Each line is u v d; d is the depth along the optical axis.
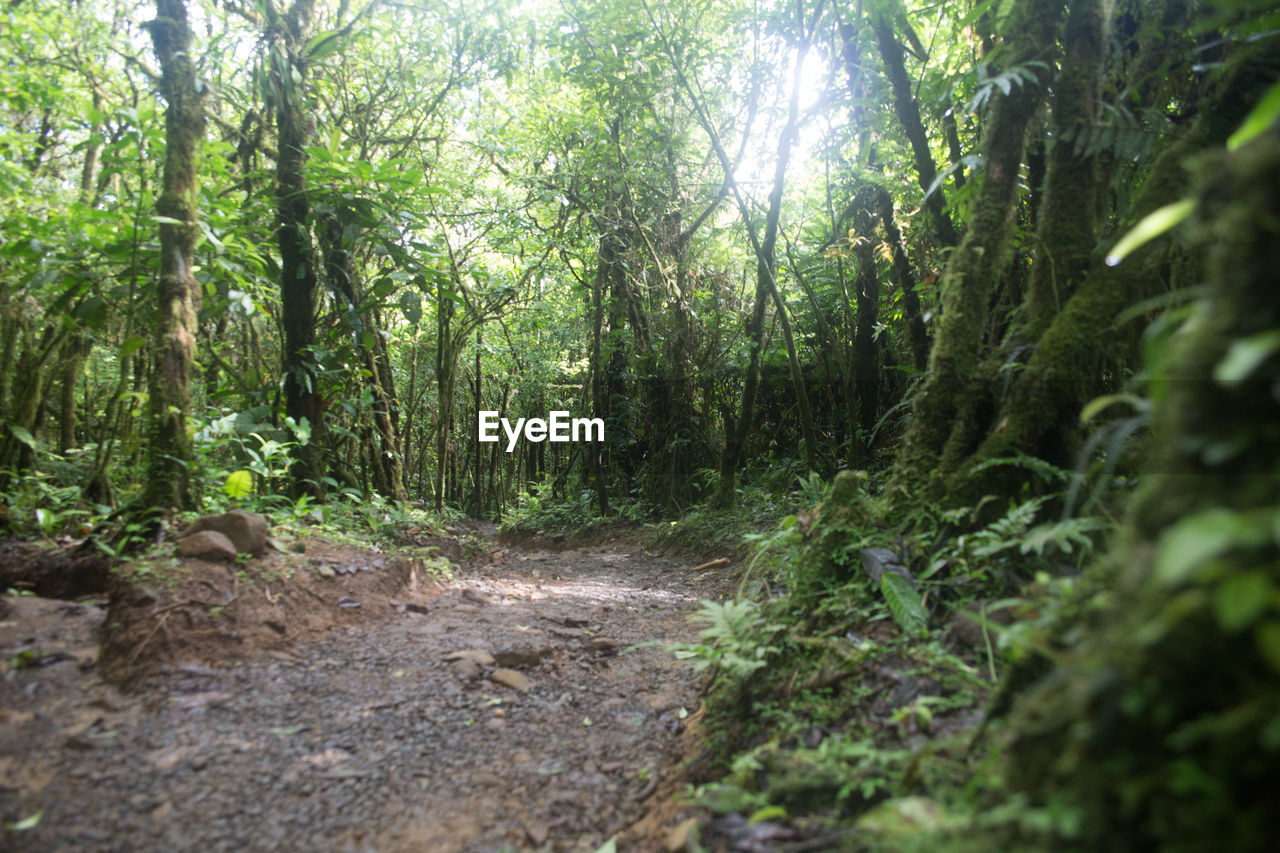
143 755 2.34
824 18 6.56
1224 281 1.09
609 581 6.23
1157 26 3.34
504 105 9.08
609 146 8.68
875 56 5.84
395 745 2.62
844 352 7.34
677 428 9.31
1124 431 1.90
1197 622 1.03
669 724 2.95
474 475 12.98
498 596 4.98
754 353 7.50
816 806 1.83
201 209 4.99
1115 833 1.09
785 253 8.81
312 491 5.65
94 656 2.91
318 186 5.93
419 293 7.50
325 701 2.90
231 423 4.94
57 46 6.25
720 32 7.49
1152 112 3.09
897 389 7.08
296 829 2.06
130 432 5.38
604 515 9.48
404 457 9.83
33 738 2.34
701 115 7.36
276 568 3.74
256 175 5.99
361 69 7.73
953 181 4.69
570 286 11.16
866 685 2.29
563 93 9.65
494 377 13.79
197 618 3.16
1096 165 3.15
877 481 5.32
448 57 7.69
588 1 7.93
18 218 4.76
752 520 7.02
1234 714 0.96
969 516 2.89
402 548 5.30
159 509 3.78
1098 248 2.98
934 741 1.84
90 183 6.54
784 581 3.79
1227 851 0.96
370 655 3.42
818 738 2.14
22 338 4.93
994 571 2.55
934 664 2.23
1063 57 3.30
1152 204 2.83
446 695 3.07
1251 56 2.73
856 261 7.35
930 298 5.04
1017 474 2.89
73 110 6.16
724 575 6.00
